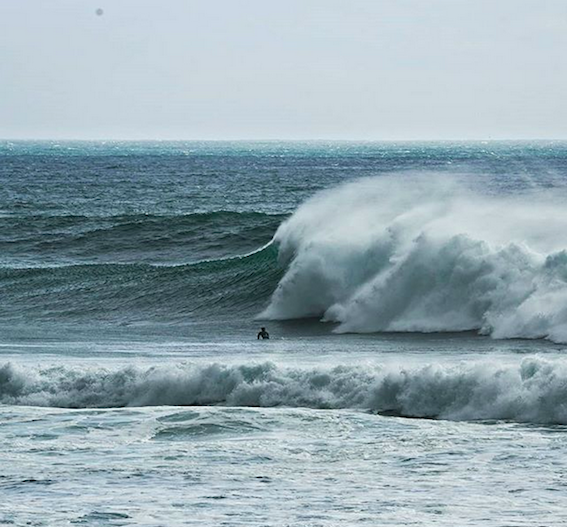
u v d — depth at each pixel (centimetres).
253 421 7381
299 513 5356
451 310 11681
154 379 8375
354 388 7944
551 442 6738
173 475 6081
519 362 8150
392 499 5578
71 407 8281
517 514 5309
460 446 6669
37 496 5681
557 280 11150
